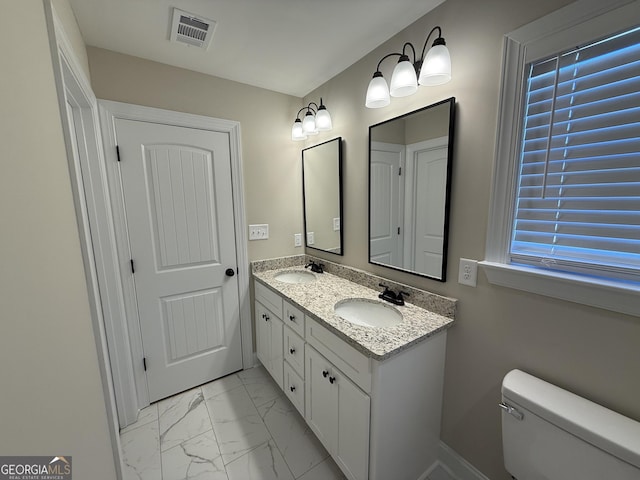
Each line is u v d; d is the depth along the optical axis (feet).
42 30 2.48
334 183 6.48
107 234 5.15
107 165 5.21
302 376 5.11
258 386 6.74
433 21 4.11
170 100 5.79
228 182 6.63
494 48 3.44
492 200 3.60
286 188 7.57
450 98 3.91
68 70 3.49
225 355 7.07
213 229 6.56
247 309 7.27
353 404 3.77
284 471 4.58
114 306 5.31
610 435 2.52
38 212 2.07
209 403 6.17
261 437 5.25
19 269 1.69
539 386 3.20
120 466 3.77
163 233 5.95
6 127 1.67
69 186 2.91
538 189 3.28
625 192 2.68
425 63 3.66
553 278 3.05
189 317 6.46
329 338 4.20
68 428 2.23
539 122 3.22
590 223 2.92
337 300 5.05
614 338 2.78
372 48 5.19
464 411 4.20
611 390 2.83
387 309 4.86
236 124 6.57
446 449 4.49
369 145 5.45
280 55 5.42
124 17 4.24
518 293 3.47
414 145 4.55
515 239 3.54
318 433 4.72
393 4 4.03
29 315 1.77
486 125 3.60
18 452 1.53
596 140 2.82
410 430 3.99
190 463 4.72
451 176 4.04
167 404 6.15
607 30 2.63
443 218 4.18
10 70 1.78
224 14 4.22
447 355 4.33
